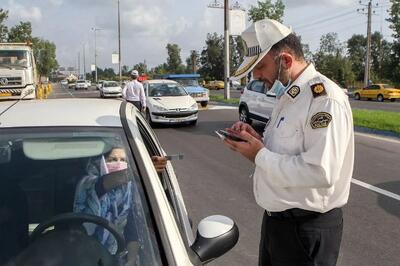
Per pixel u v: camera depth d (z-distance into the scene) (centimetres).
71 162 248
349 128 242
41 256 209
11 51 1833
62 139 254
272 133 262
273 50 252
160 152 383
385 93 3862
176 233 220
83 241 216
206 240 234
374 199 670
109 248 214
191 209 630
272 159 246
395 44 5738
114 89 4144
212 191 725
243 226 559
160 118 1558
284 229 264
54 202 233
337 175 238
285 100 256
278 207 260
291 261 265
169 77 2825
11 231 222
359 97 4159
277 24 255
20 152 251
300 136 247
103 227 222
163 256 206
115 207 229
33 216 229
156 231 215
